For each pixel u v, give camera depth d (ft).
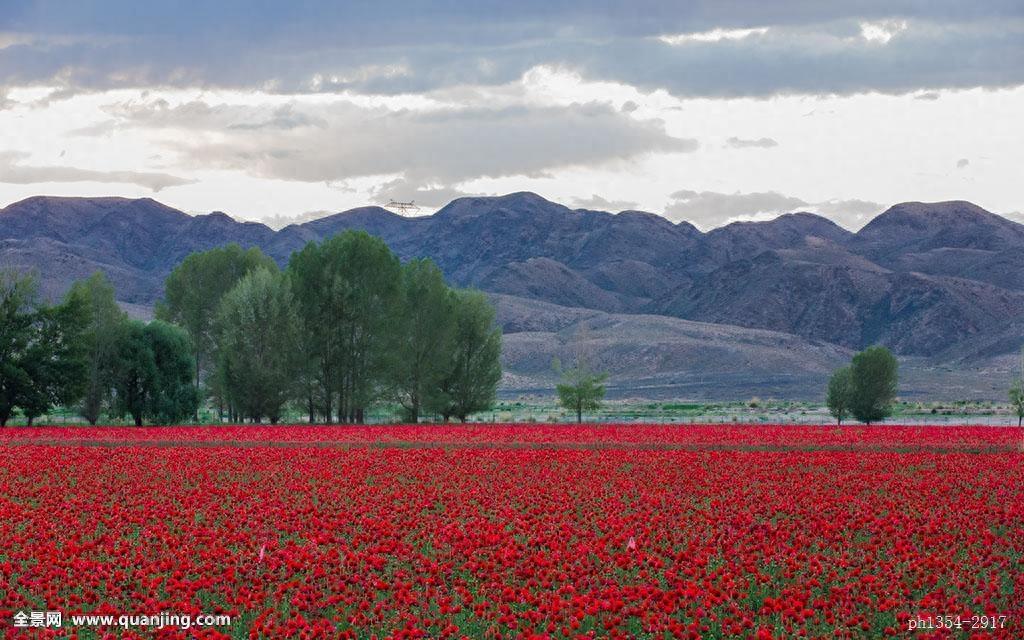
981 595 77.97
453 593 79.97
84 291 291.38
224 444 199.00
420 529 102.22
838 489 131.03
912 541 97.40
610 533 96.99
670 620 68.90
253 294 290.56
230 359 291.38
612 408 489.26
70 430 224.94
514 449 181.78
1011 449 194.80
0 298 283.59
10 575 80.89
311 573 80.64
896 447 196.65
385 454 168.66
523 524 102.37
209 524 104.27
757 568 84.84
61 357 286.05
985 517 110.93
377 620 71.10
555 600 70.49
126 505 115.75
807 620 72.33
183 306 362.74
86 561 81.66
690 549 89.20
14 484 133.90
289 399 294.87
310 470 146.20
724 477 141.38
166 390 297.12
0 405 279.90
